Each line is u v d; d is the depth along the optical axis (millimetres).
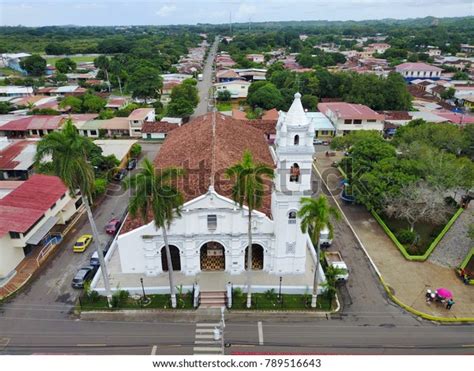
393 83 118812
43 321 42438
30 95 148125
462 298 46000
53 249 55062
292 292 45719
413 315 43438
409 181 56875
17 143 85812
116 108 130000
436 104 127562
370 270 50906
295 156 41656
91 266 49906
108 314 43312
